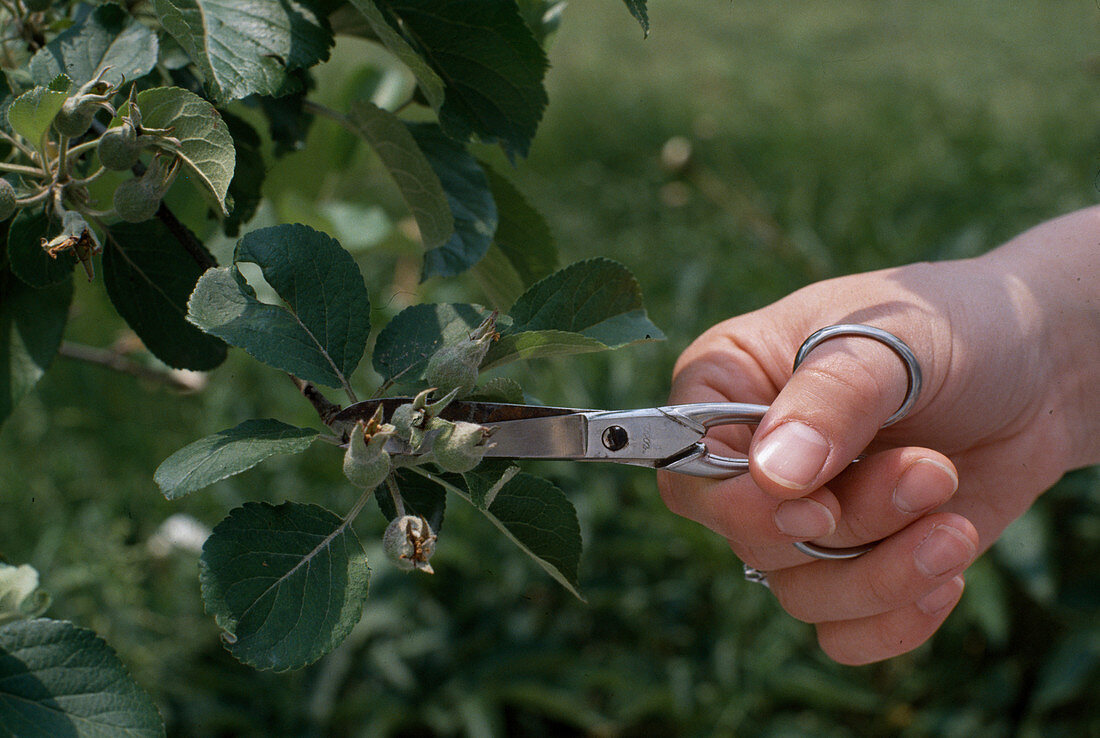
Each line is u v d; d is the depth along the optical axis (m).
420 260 3.57
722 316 3.56
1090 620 2.64
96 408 3.28
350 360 0.81
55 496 2.98
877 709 2.74
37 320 1.02
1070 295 1.31
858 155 5.01
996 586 2.62
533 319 0.90
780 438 0.96
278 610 0.72
